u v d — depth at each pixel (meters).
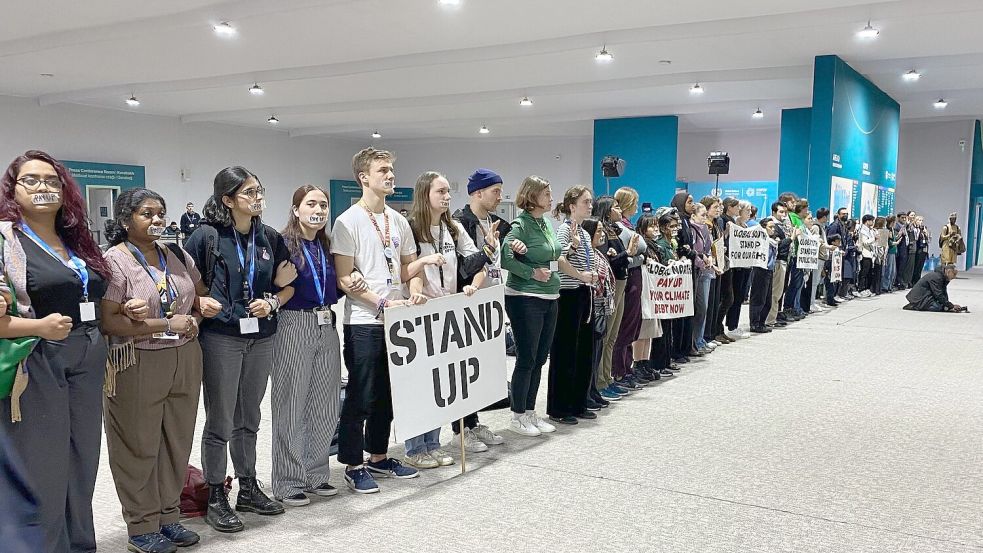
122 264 2.52
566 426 4.50
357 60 10.67
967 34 8.97
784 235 8.38
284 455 3.15
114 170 15.36
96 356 2.40
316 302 3.08
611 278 4.71
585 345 4.55
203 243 2.79
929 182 17.95
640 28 8.94
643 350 5.65
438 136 20.92
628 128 15.53
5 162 13.67
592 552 2.76
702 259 6.37
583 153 19.75
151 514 2.68
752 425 4.52
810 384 5.64
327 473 3.30
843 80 10.59
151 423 2.60
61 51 9.69
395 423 3.24
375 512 3.12
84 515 2.48
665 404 5.04
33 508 2.26
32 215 2.31
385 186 3.27
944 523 3.06
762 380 5.78
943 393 5.37
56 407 2.27
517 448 4.06
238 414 3.01
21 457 2.22
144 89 12.75
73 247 2.39
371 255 3.25
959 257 18.09
